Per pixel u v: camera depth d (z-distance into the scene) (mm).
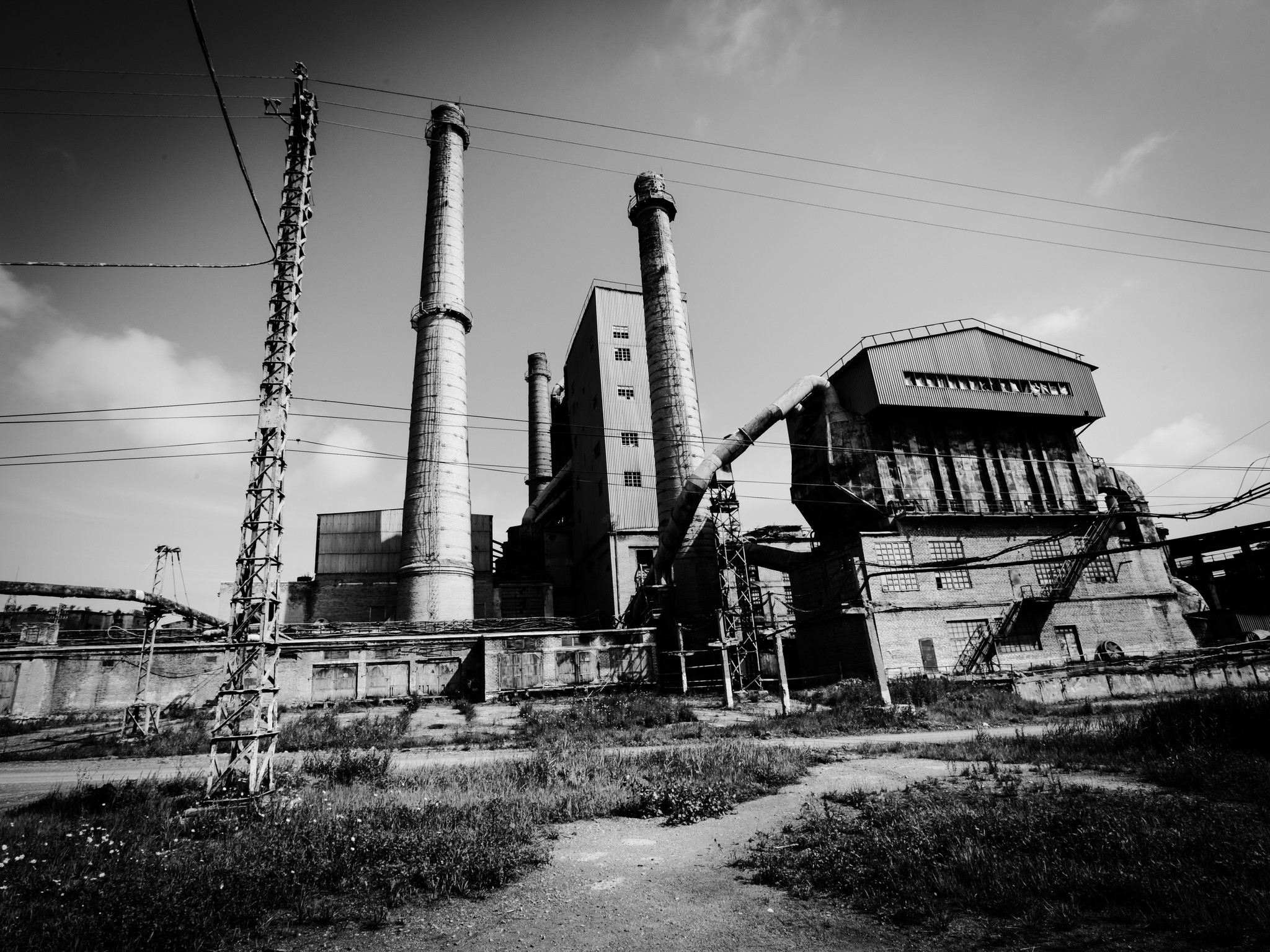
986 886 6266
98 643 37531
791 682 38562
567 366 66250
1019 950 5164
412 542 43219
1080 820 7828
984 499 38344
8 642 35531
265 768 11914
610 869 7930
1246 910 5273
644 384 52875
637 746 19766
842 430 39656
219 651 37500
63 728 30422
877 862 7016
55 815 11180
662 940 5812
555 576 58250
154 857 8289
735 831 9383
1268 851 6547
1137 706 23391
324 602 48750
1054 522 38625
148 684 27578
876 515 36875
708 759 14945
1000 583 36406
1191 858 6570
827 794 11055
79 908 6449
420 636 35938
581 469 57094
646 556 47594
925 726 21531
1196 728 13000
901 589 34938
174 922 6074
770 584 46281
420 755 19109
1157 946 5043
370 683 36125
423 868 7527
